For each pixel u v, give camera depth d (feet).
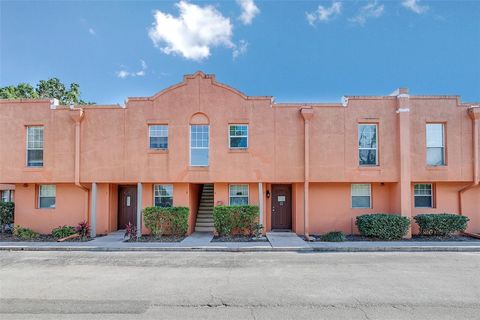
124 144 50.39
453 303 22.21
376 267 32.12
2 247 41.81
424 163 49.57
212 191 63.41
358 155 50.14
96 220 52.42
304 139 49.98
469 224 51.67
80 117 49.98
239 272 30.37
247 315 20.20
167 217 49.11
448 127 49.90
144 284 26.68
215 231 50.96
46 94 93.25
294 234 51.03
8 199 64.54
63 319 19.66
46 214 53.26
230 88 50.55
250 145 50.01
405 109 49.73
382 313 20.48
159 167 50.11
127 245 42.86
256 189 52.42
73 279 28.25
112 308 21.43
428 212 52.19
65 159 50.44
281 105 50.42
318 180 49.78
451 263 33.88
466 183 51.67
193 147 50.57
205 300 22.88
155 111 50.60
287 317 19.88
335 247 41.22
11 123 51.16
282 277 28.58
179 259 36.22
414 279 27.86
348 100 50.55
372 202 53.11
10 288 25.76
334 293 24.25
